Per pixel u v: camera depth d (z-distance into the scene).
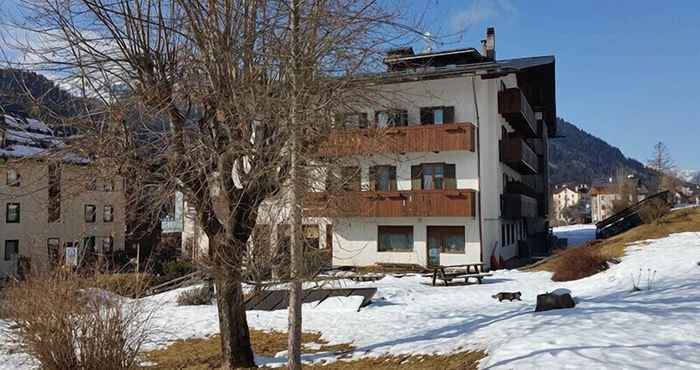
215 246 8.65
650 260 18.14
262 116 7.27
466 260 25.14
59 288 8.18
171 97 8.29
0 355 9.73
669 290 12.91
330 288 17.30
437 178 25.81
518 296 15.70
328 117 7.69
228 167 8.47
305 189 7.45
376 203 25.42
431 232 25.88
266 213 8.28
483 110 25.80
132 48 8.52
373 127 8.62
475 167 25.25
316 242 8.59
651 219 27.09
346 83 7.62
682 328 8.34
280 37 7.62
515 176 33.88
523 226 35.22
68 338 8.04
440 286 19.55
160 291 20.80
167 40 8.59
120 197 9.23
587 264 19.06
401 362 9.83
